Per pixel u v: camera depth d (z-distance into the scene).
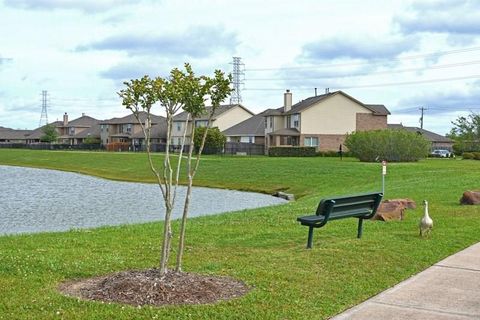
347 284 8.07
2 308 6.72
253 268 8.82
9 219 21.62
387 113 75.69
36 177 49.47
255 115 92.19
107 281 7.70
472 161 53.53
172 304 6.90
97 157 70.81
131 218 22.03
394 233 12.24
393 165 44.72
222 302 7.03
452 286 8.20
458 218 14.83
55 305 6.83
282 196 33.69
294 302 7.15
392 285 8.23
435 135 108.06
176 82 7.58
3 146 118.69
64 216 22.62
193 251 10.51
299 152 68.19
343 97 74.00
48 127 129.50
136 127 110.38
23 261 9.29
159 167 53.56
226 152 76.12
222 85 7.82
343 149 73.56
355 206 11.23
